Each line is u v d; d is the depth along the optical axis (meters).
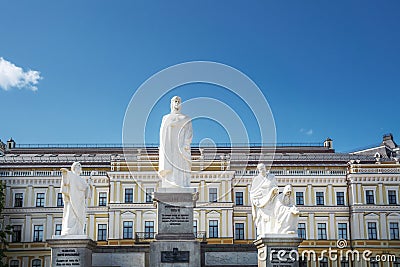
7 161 74.62
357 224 70.75
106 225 69.75
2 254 64.88
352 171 72.12
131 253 25.66
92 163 72.62
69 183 25.45
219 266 25.81
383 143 87.38
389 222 70.94
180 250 24.53
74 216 25.34
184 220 24.92
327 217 71.62
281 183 72.38
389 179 72.06
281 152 79.75
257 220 26.28
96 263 25.53
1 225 70.50
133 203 69.31
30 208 70.94
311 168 73.31
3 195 66.62
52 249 24.58
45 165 72.75
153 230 68.94
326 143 81.38
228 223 68.06
